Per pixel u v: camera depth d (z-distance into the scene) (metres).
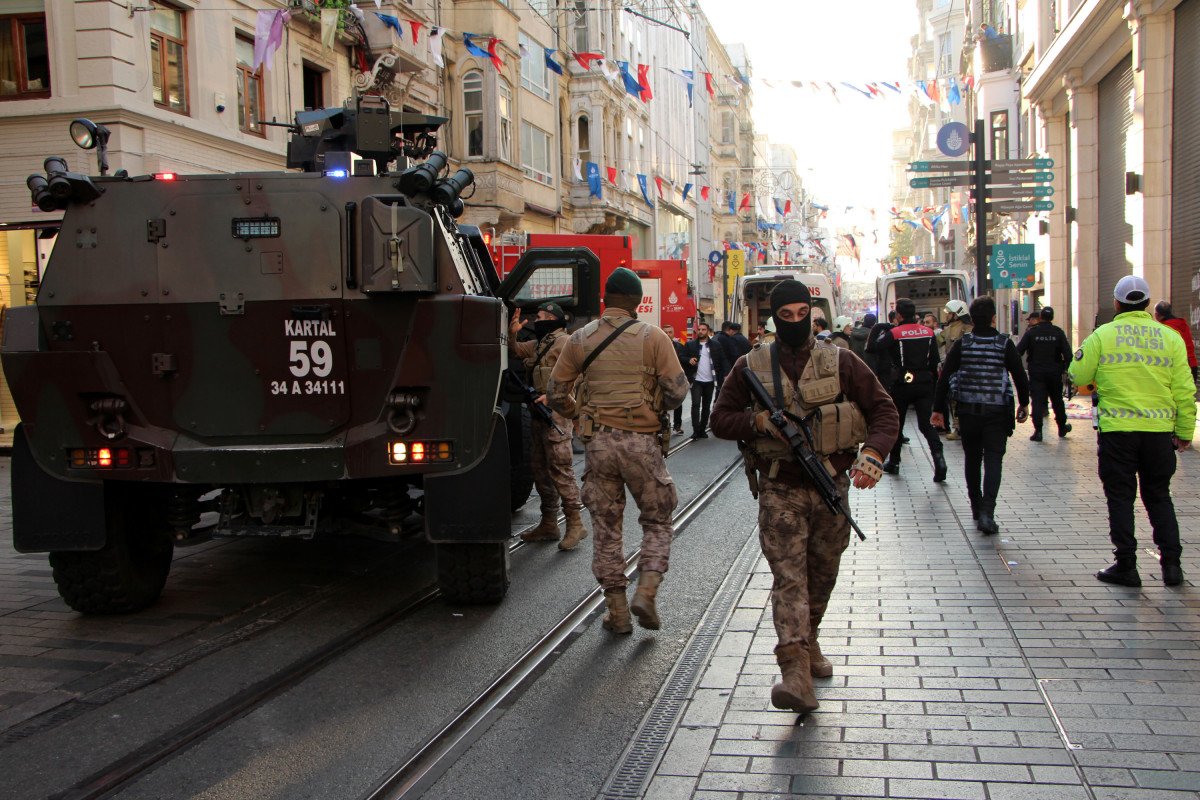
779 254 79.56
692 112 56.19
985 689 4.42
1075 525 7.99
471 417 5.74
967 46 43.25
